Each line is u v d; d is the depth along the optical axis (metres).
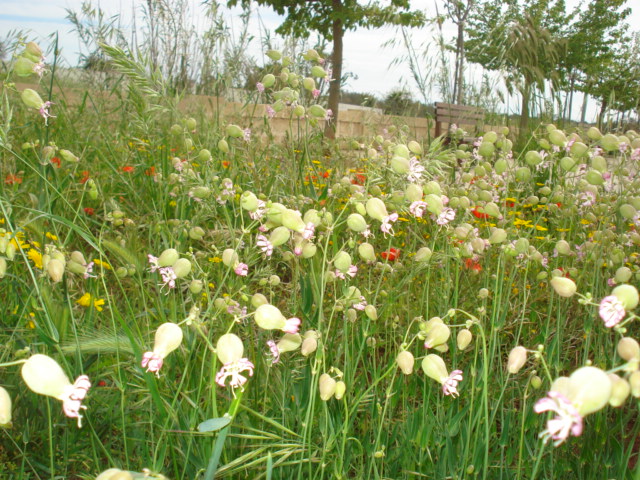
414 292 3.23
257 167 4.23
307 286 2.15
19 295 2.45
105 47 3.05
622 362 2.37
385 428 2.24
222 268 2.89
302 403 1.97
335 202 3.56
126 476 1.07
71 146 4.51
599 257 2.76
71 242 3.44
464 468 1.93
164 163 4.16
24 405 2.04
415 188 2.24
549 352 2.28
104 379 2.32
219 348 1.38
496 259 3.38
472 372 2.02
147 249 3.22
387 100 7.02
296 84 3.59
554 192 3.15
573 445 2.44
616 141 3.02
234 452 1.97
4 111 2.15
